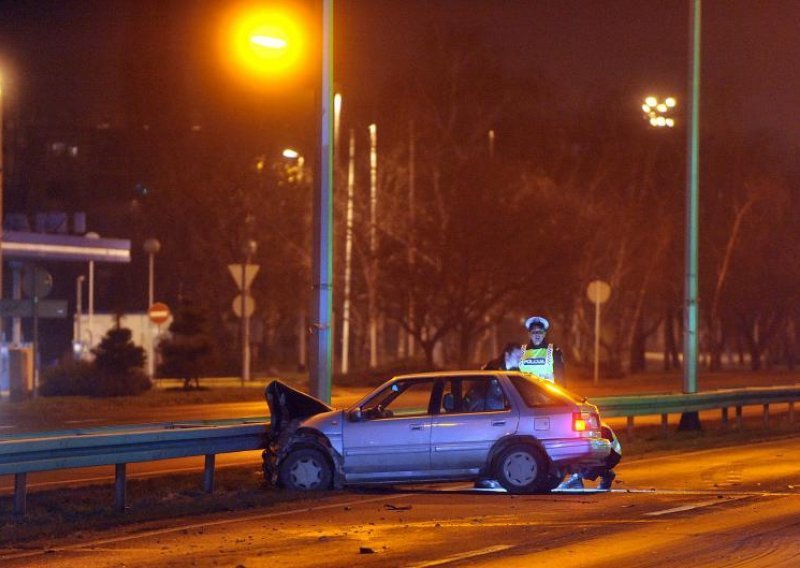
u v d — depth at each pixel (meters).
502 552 31.44
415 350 178.88
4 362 116.06
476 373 44.94
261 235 173.38
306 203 156.50
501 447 43.78
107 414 90.00
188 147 191.75
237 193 179.00
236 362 146.75
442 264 131.88
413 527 35.94
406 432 44.03
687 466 54.12
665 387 125.94
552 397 44.53
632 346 189.00
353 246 142.62
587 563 29.80
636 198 173.88
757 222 184.62
